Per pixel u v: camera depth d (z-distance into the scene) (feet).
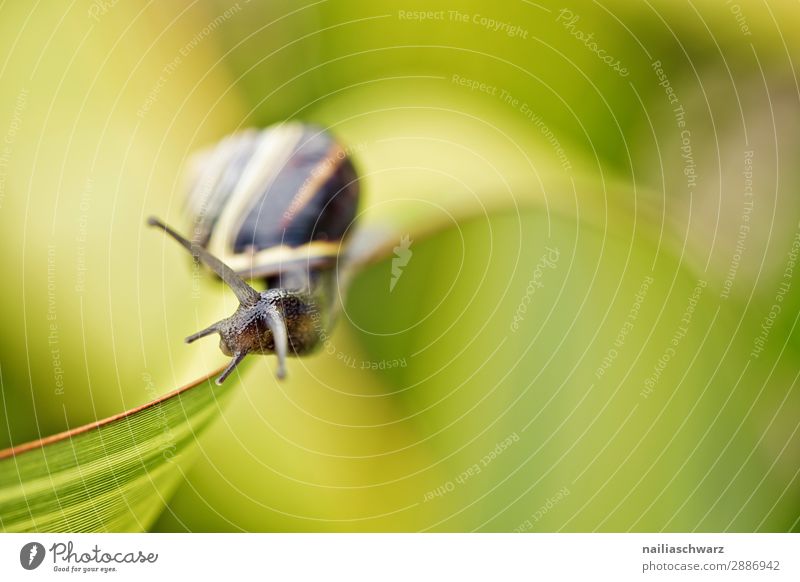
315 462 0.78
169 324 0.79
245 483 0.78
